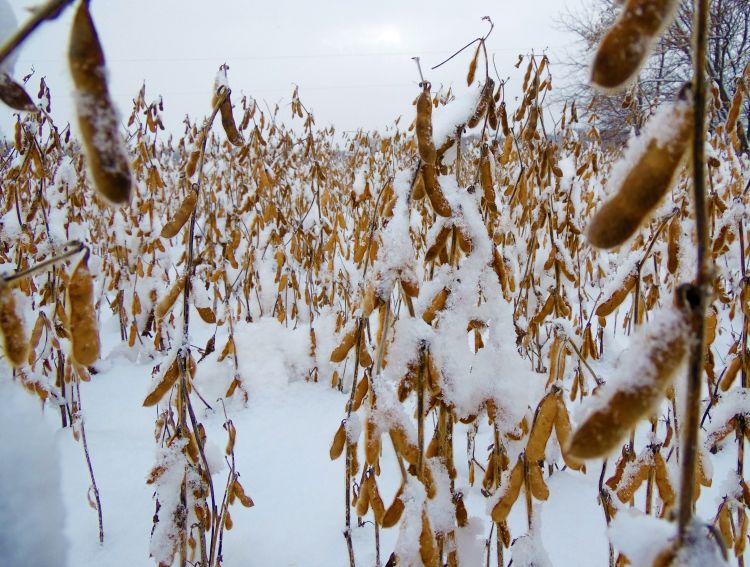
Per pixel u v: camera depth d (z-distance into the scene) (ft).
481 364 4.64
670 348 2.02
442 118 4.72
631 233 2.16
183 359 4.98
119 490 8.11
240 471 8.68
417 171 4.15
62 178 11.83
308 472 8.61
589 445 2.10
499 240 8.69
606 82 2.03
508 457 4.89
